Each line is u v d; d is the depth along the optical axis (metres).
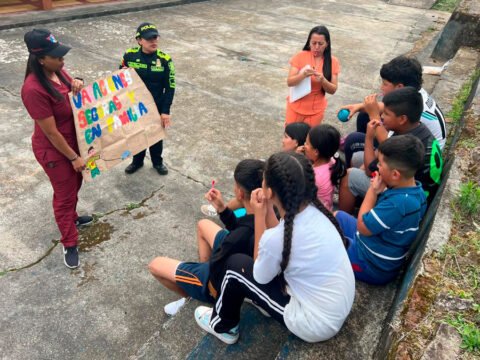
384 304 2.29
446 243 2.12
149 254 3.36
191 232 3.61
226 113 5.63
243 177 2.25
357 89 6.64
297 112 4.02
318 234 1.75
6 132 4.80
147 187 4.12
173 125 5.23
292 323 1.89
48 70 2.64
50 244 3.37
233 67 7.22
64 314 2.82
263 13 11.20
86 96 3.04
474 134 3.15
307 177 1.72
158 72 3.61
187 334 2.48
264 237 1.79
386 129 2.93
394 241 2.21
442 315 1.72
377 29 10.38
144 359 2.34
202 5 11.52
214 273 2.25
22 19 8.34
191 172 4.39
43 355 2.56
